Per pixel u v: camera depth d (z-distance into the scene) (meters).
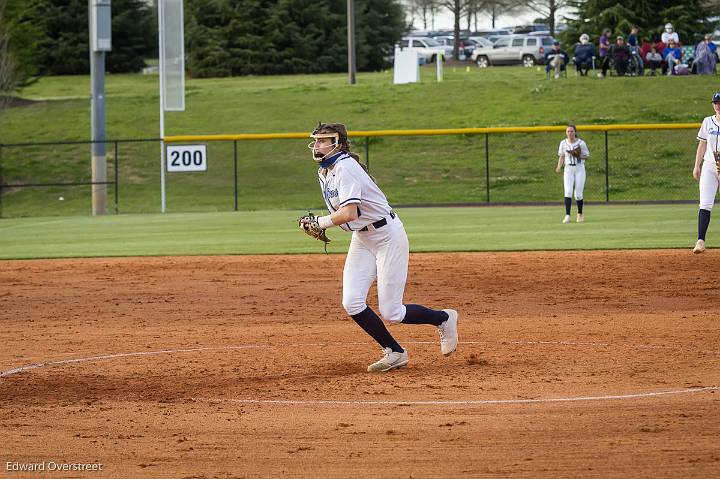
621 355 28.39
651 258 50.88
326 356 29.31
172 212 97.06
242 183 114.44
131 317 37.62
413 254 55.19
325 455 19.06
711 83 135.88
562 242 59.00
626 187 103.81
